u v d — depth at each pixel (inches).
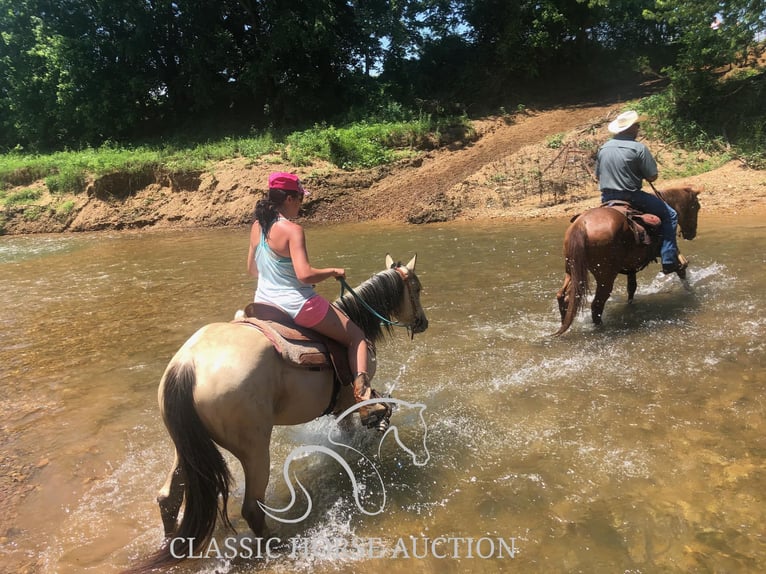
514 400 190.7
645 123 788.6
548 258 399.5
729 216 494.3
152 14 1173.1
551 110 1069.8
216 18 1214.3
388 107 1067.3
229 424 122.4
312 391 138.6
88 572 122.7
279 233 137.5
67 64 1149.7
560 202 664.4
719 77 802.8
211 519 121.3
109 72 1214.9
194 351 125.8
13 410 206.2
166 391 122.2
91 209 856.9
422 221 671.1
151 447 175.5
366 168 856.9
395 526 133.8
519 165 767.1
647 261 261.3
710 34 740.0
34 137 1227.9
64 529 137.6
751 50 778.2
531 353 230.7
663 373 201.6
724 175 633.6
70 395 217.5
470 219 657.6
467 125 962.1
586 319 266.7
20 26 1201.4
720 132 728.3
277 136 1006.4
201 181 853.2
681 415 171.8
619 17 1171.3
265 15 1186.0
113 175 868.0
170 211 827.4
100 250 627.5
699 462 147.3
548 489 141.4
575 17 1144.2
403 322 174.6
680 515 128.0
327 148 879.7
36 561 126.6
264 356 128.5
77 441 180.9
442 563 120.3
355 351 148.3
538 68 1202.6
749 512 127.4
